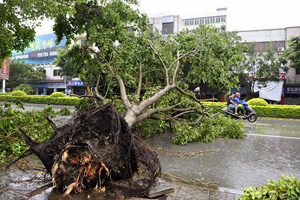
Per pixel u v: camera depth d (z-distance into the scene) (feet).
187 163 14.94
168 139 21.54
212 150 18.12
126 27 22.12
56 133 10.28
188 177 12.55
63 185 9.69
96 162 9.48
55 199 9.17
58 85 128.16
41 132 16.55
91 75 21.98
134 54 21.38
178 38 24.13
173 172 13.29
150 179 10.31
